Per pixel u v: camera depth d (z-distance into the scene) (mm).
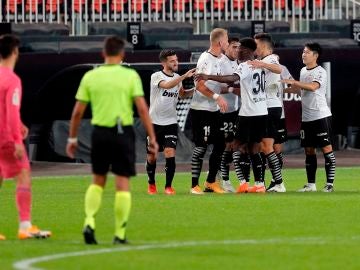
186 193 49906
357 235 35594
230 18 75375
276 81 49688
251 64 48250
